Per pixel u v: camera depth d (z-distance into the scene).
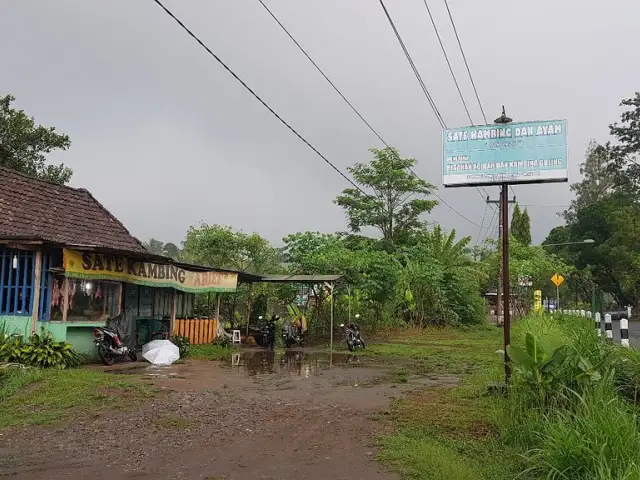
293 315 20.67
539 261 33.62
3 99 22.36
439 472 5.09
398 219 32.53
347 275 22.08
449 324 27.41
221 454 5.82
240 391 9.54
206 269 16.56
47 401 8.17
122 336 13.27
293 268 22.91
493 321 36.75
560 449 4.72
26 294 11.68
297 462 5.54
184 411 7.83
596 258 45.59
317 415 7.64
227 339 17.69
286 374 11.85
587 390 6.25
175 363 13.34
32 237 11.16
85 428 6.87
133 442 6.27
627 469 4.07
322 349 18.09
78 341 12.50
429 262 27.92
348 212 32.56
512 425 6.38
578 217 48.34
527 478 4.92
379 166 31.88
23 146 22.33
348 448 6.02
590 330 9.56
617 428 4.74
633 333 18.73
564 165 9.02
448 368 13.19
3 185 14.19
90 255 12.38
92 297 13.18
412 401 8.63
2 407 7.86
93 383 9.36
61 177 23.64
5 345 10.71
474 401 8.56
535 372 6.96
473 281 30.50
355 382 10.78
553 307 28.28
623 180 45.97
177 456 5.75
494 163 9.38
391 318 25.27
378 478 5.04
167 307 17.22
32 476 5.11
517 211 48.09
